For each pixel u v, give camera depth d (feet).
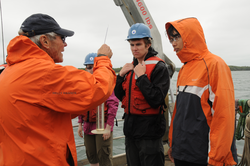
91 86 3.88
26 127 3.57
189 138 5.16
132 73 6.36
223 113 4.59
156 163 6.00
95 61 4.80
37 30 3.94
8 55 3.89
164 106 5.92
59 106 3.72
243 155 7.02
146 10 10.32
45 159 3.63
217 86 4.78
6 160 3.62
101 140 8.77
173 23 5.61
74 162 4.09
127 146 6.57
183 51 5.59
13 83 3.58
